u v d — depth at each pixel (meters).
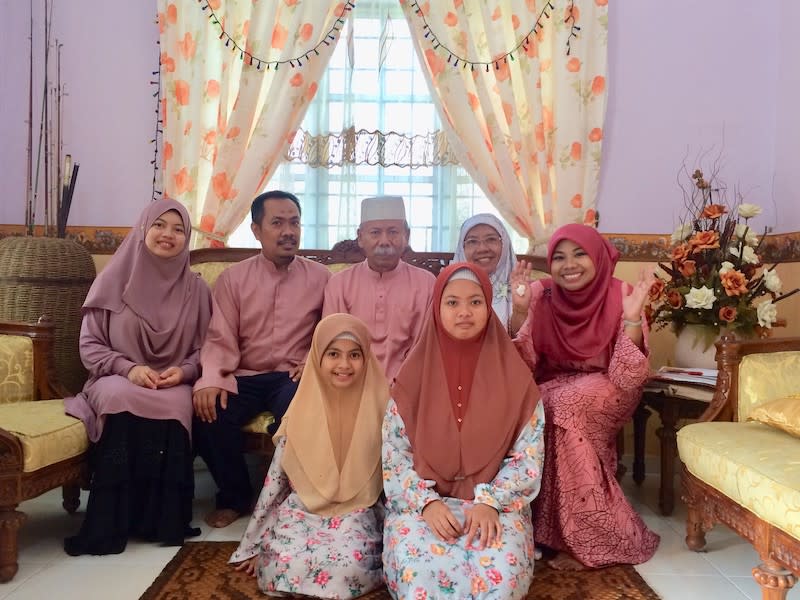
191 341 2.53
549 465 2.05
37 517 2.37
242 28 3.18
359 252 3.07
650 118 3.25
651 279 2.09
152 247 2.38
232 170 3.12
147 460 2.11
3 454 1.81
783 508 1.44
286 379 2.50
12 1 3.22
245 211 3.14
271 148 3.11
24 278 2.79
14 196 3.26
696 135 3.25
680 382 2.38
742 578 1.90
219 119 3.15
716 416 2.06
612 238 3.26
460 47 3.13
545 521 2.04
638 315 2.10
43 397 2.35
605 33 3.14
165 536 2.09
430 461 1.83
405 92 3.30
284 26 3.16
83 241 3.26
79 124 3.25
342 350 1.89
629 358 2.05
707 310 2.49
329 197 3.33
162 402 2.15
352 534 1.80
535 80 3.12
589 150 3.16
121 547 2.03
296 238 2.62
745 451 1.69
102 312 2.38
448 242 3.36
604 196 3.25
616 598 1.76
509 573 1.59
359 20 3.30
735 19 3.23
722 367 2.09
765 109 3.24
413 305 2.61
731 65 3.24
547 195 3.14
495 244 2.66
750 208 2.58
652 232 3.26
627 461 3.23
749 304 2.51
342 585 1.71
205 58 3.16
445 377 1.90
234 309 2.58
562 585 1.85
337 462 1.92
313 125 3.29
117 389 2.12
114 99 3.25
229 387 2.36
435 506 1.71
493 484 1.80
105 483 2.05
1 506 1.81
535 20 3.13
